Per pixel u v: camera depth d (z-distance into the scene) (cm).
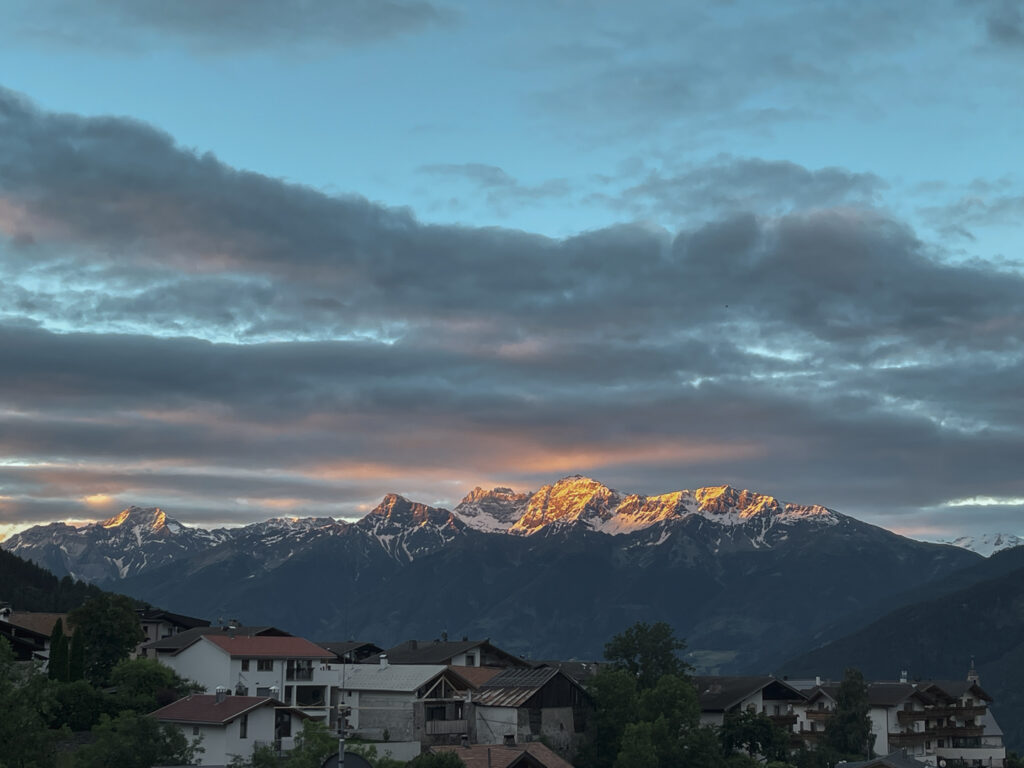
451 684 15612
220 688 13275
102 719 12850
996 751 18875
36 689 10369
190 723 12812
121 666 15250
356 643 19200
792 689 18025
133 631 16300
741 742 16050
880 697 18325
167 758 11931
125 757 11762
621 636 18025
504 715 15000
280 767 11700
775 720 17575
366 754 11494
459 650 17775
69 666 14925
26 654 16538
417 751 13762
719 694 17550
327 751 11450
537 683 15250
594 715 15500
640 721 14312
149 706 14350
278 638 16825
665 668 17588
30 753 10088
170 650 16288
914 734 18138
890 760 14388
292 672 16000
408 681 15462
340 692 16000
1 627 17262
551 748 14988
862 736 17125
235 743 12694
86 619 16050
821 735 17512
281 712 13150
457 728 15100
